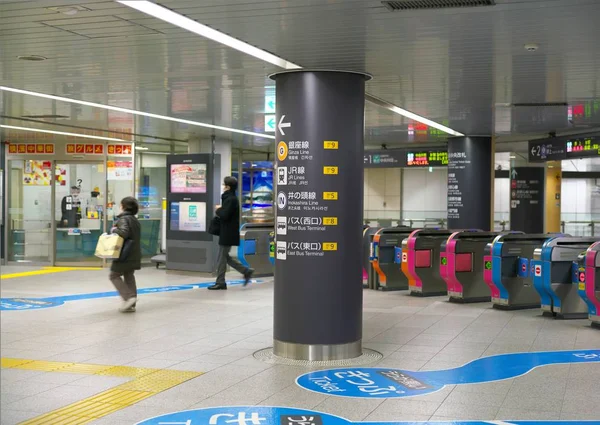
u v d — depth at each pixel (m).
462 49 8.00
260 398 6.35
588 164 30.03
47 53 8.51
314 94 8.22
